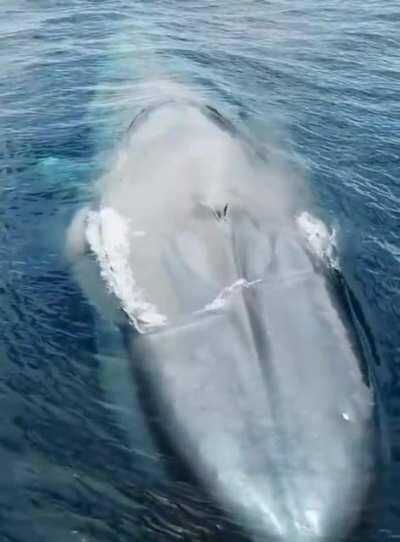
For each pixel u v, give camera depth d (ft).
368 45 102.58
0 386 44.60
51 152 71.72
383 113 81.87
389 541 35.76
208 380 40.65
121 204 56.18
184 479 38.17
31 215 61.05
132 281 48.62
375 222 59.41
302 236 51.06
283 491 36.01
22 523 37.52
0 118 80.43
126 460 39.81
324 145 73.46
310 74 92.79
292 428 38.01
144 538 36.50
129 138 66.74
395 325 47.88
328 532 35.14
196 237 48.42
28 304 50.57
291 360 41.01
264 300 44.27
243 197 52.95
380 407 41.06
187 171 55.57
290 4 120.16
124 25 110.83
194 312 44.45
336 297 46.42
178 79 90.02
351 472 36.94
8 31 109.09
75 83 89.51
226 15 115.65
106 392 43.50
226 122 68.23
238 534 35.83
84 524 37.32
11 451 40.91
